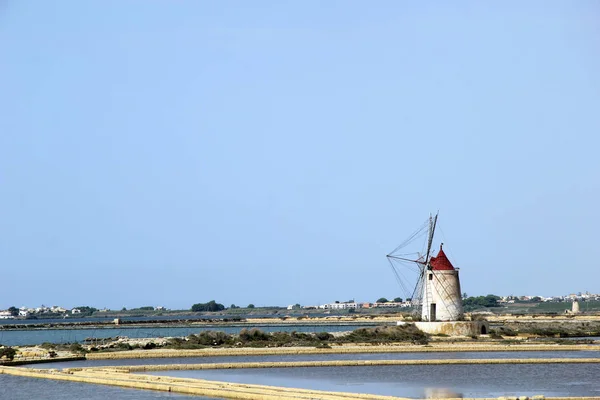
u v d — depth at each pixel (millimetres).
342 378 140625
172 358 181000
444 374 146500
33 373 141000
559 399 108312
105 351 192750
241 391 114188
